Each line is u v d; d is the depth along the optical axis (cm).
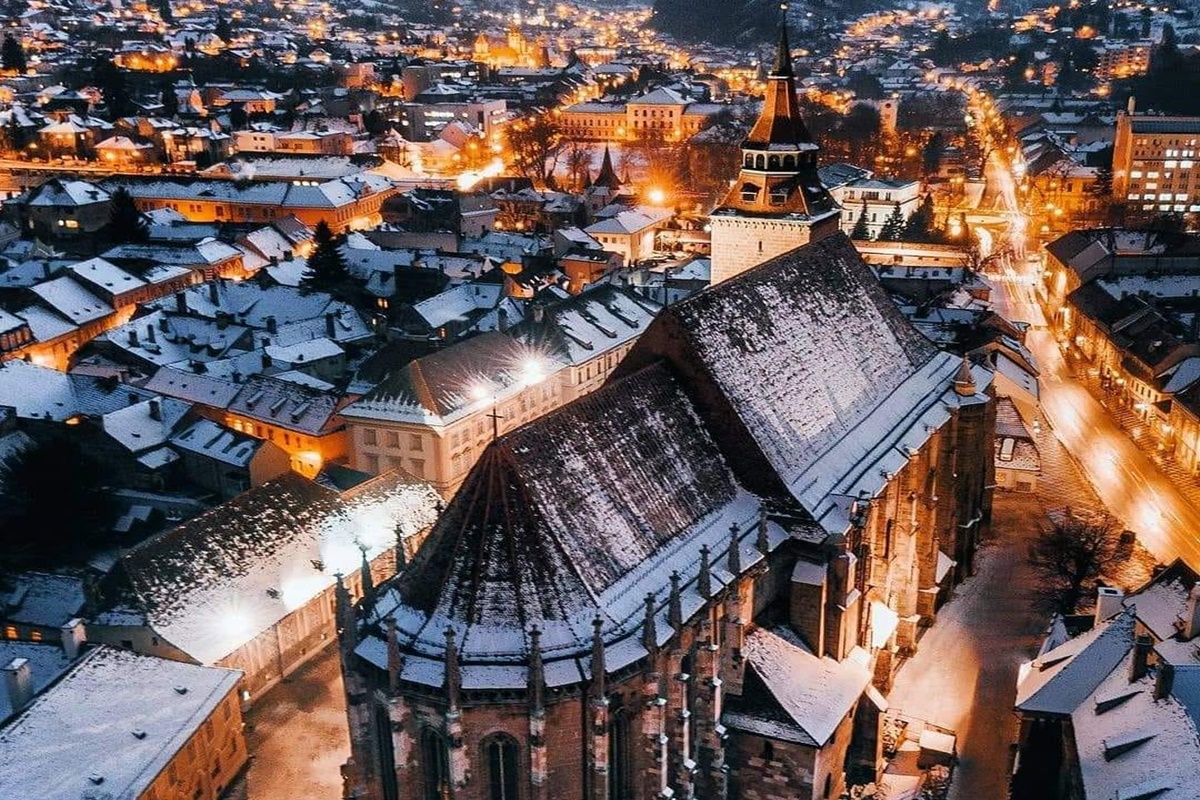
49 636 9881
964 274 19575
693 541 7256
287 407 14100
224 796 8212
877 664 9025
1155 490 13325
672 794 6556
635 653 6269
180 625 9269
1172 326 16012
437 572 6469
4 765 7206
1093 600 10412
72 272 18688
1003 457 13300
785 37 11650
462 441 13300
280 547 10306
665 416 7600
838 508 8006
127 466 13125
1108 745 6725
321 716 9269
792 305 9125
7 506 11788
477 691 6016
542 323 15638
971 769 8281
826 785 7619
